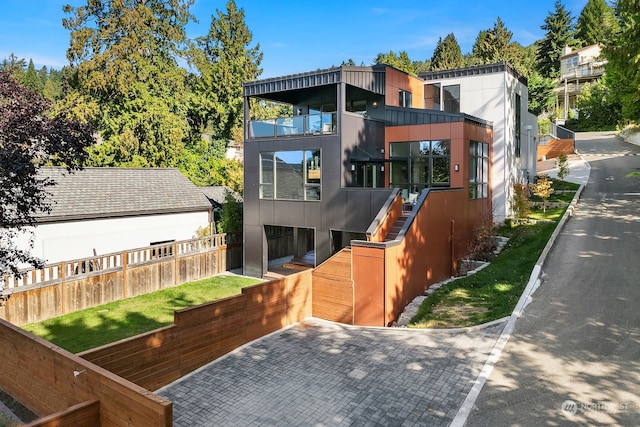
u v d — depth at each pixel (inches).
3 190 277.9
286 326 399.2
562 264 455.5
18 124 280.7
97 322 439.8
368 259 395.2
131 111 1127.0
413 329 359.3
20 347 268.2
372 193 542.6
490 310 374.3
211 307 326.3
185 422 238.1
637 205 698.8
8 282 426.9
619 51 621.3
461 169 609.6
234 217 719.1
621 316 327.6
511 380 259.3
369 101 697.0
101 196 658.8
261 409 250.1
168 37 1264.8
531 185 873.5
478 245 593.3
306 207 607.2
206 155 1448.1
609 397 234.8
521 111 889.5
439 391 257.6
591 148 1501.0
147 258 576.7
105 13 1194.0
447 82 797.2
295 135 615.2
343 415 239.1
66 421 195.2
